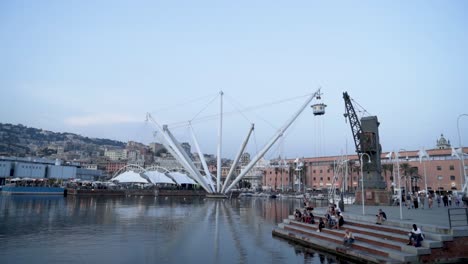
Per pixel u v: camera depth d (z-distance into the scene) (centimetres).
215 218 3728
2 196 7362
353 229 2038
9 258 1619
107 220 3253
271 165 17050
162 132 9138
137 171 11238
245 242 2184
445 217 2188
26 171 12825
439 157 9962
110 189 9112
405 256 1460
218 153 9688
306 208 2738
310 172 14262
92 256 1695
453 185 9462
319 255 1808
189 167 9288
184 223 3169
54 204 5225
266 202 7875
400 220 1970
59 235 2317
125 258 1670
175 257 1722
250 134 8694
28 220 3106
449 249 1542
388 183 10375
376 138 4072
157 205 5684
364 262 1609
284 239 2328
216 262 1631
